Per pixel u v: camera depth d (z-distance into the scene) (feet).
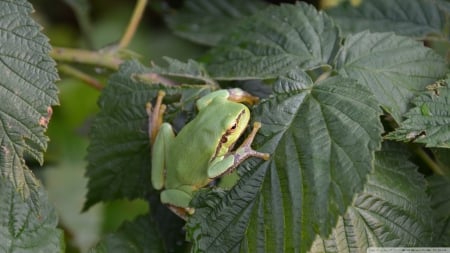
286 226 1.58
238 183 1.62
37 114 1.61
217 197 1.62
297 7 1.78
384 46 1.71
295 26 1.76
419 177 1.67
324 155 1.59
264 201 1.60
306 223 1.57
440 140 1.62
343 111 1.61
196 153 1.68
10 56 1.61
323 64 1.72
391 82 1.69
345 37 1.76
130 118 1.74
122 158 1.75
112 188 1.77
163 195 1.70
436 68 1.70
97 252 1.72
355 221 1.64
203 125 1.68
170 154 1.71
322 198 1.57
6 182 1.68
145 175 1.76
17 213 1.67
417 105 1.65
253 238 1.60
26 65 1.61
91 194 1.77
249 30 1.78
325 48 1.73
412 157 1.73
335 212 1.56
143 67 1.76
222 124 1.66
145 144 1.75
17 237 1.66
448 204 1.70
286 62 1.73
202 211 1.62
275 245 1.59
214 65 1.78
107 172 1.76
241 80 1.77
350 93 1.63
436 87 1.66
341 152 1.59
